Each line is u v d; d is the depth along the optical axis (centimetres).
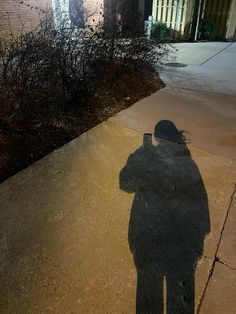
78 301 183
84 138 378
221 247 220
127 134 388
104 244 224
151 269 204
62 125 395
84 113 432
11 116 354
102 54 521
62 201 269
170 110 462
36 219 248
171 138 376
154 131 394
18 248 221
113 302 183
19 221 246
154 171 310
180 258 212
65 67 426
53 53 407
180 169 312
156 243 225
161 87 573
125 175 305
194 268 204
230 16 1177
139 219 248
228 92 547
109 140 373
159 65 750
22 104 365
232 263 206
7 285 194
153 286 193
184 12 1140
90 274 201
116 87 513
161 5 1161
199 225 240
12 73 380
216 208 257
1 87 385
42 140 359
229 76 657
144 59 629
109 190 283
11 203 266
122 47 570
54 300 184
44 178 300
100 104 462
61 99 414
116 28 593
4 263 209
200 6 1152
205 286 192
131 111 458
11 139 341
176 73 680
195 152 343
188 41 1189
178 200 268
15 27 909
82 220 247
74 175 305
